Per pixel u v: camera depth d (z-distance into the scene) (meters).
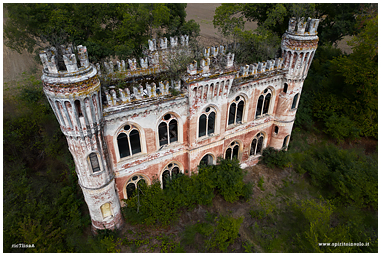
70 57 13.85
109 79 21.50
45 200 24.41
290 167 30.80
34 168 30.56
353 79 34.09
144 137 20.39
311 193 27.98
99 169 18.91
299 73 24.88
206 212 24.38
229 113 24.97
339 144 36.16
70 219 23.22
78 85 14.33
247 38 30.70
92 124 16.28
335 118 36.62
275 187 28.33
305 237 22.11
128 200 22.89
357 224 24.09
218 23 38.44
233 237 21.81
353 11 44.91
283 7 33.47
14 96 39.03
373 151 35.88
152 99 18.70
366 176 27.28
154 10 41.00
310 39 22.88
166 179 24.19
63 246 20.89
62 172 29.92
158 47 25.50
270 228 23.66
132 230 22.92
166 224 23.14
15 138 29.61
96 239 21.72
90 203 20.06
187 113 21.22
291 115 27.81
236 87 22.73
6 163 28.84
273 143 30.33
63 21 35.62
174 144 22.70
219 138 24.41
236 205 25.75
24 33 36.75
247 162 30.16
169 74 22.53
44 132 31.95
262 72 23.88
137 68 23.78
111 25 43.53
